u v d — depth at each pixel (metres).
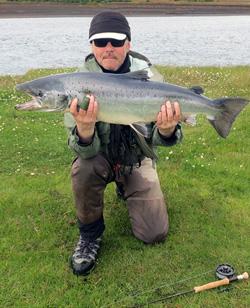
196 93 1.24
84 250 1.34
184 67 4.68
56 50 6.92
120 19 1.27
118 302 1.20
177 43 7.77
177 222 1.55
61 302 1.21
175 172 1.93
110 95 1.17
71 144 1.28
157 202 1.44
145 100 1.19
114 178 1.42
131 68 1.35
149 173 1.46
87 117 1.15
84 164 1.29
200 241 1.45
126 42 1.30
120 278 1.29
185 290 1.24
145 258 1.37
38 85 1.17
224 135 1.26
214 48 7.20
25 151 2.24
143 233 1.43
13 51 6.78
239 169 1.95
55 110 1.18
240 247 1.42
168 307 1.18
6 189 1.82
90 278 1.29
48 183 1.87
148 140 1.33
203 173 1.92
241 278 1.25
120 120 1.20
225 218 1.58
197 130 2.45
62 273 1.32
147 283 1.27
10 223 1.57
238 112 1.25
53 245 1.45
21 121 2.74
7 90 3.60
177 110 1.18
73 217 1.61
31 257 1.39
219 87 3.64
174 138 1.30
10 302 1.21
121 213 1.62
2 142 2.36
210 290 1.23
